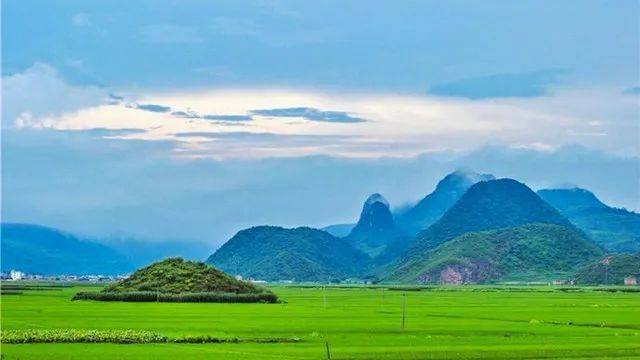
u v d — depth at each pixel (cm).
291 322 12075
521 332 10669
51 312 14088
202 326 11169
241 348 8525
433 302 19775
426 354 8081
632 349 8569
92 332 9512
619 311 15462
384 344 9019
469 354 8112
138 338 9156
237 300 19125
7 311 14388
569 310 15838
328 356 7831
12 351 8106
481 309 16200
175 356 7794
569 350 8475
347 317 13400
